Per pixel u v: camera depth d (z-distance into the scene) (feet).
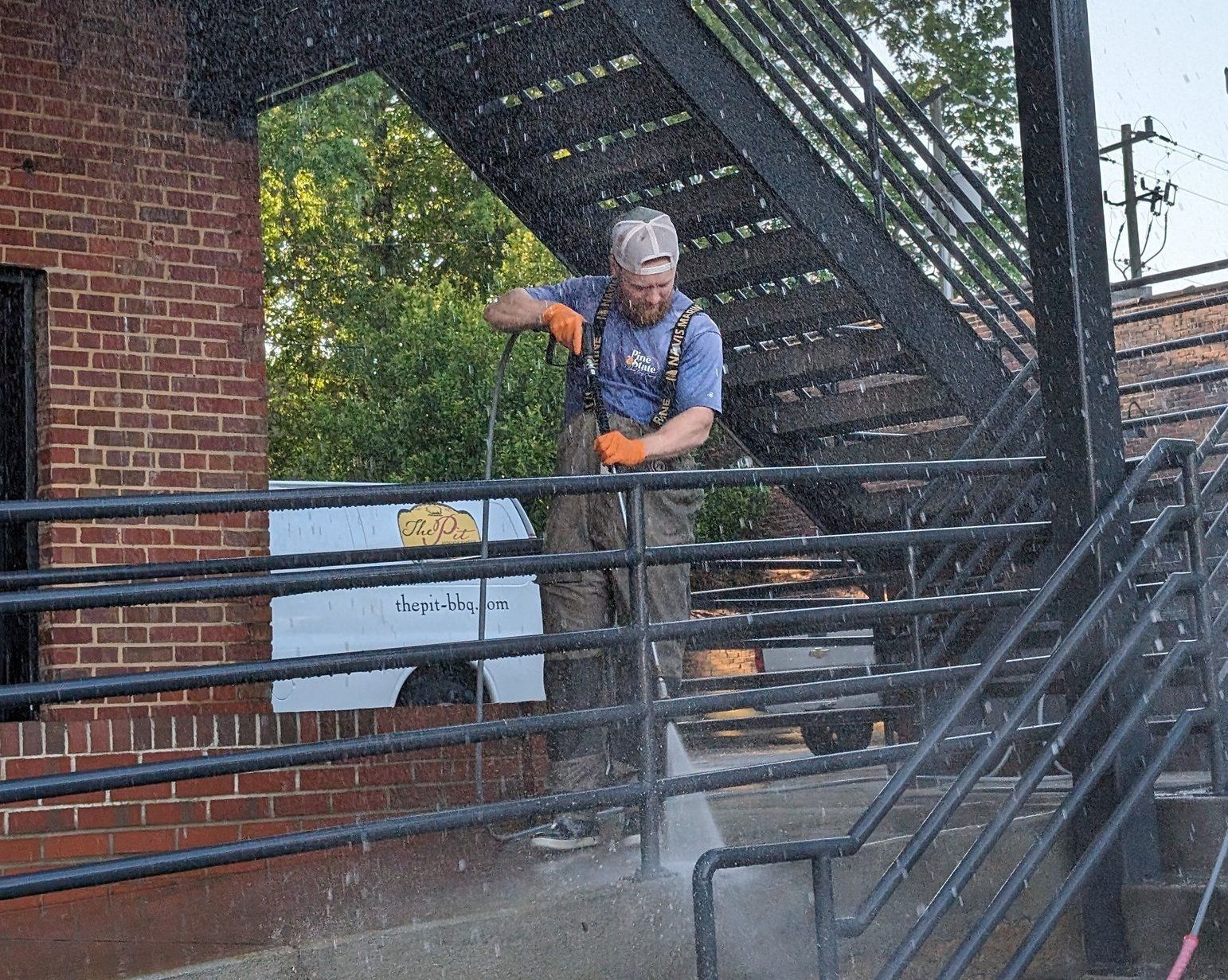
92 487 21.34
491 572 13.21
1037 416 25.67
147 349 22.00
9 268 21.39
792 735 48.19
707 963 12.14
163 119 22.52
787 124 24.07
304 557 13.05
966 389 26.13
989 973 17.65
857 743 34.78
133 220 22.12
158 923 13.88
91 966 11.78
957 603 17.02
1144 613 17.39
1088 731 17.63
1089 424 18.21
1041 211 18.61
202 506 11.44
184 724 18.08
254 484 22.59
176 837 17.75
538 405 70.69
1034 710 23.99
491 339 73.20
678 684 16.67
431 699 40.09
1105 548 17.76
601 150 25.54
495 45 24.70
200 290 22.53
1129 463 18.71
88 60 21.97
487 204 93.45
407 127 95.61
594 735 16.34
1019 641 16.15
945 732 14.87
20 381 21.67
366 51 24.07
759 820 19.30
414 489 12.51
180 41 22.68
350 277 88.17
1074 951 18.06
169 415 22.04
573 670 16.30
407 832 12.27
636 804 14.35
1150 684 17.29
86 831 17.25
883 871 16.96
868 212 25.08
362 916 13.39
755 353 27.78
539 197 26.63
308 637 37.96
